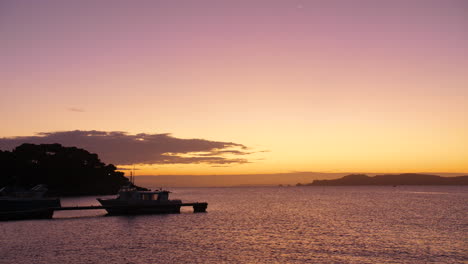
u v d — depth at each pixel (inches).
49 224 2837.1
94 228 2640.3
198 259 1694.1
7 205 3302.2
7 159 6712.6
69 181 7736.2
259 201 6835.6
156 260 1669.5
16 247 1936.5
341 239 2188.7
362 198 7642.7
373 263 1620.3
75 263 1605.6
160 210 3715.6
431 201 6102.4
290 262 1641.2
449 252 1813.5
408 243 2043.6
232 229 2628.0
